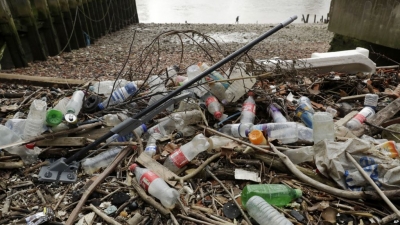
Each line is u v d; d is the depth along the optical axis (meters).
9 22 6.70
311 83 3.58
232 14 29.80
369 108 2.82
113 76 5.67
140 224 1.74
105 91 3.26
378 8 5.96
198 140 2.15
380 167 1.85
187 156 2.13
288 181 2.04
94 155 2.27
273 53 8.70
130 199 1.91
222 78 2.82
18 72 6.41
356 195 1.81
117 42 11.14
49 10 8.56
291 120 2.70
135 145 2.29
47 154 2.26
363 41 6.65
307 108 2.69
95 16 11.85
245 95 2.95
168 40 10.44
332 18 7.36
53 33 8.62
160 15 29.67
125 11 16.16
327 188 1.88
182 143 2.43
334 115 2.91
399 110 2.74
